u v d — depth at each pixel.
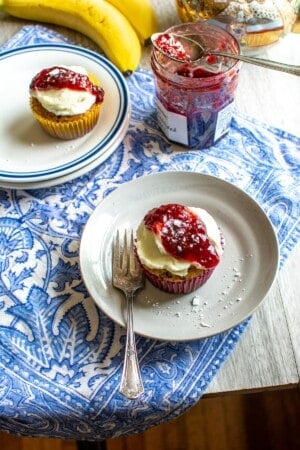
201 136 0.68
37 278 0.62
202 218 0.58
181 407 0.56
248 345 0.58
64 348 0.58
